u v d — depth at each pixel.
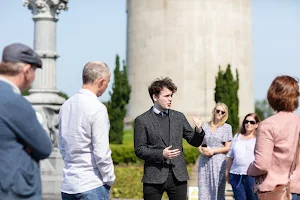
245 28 38.59
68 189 7.57
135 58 37.84
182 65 36.50
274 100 7.05
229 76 30.16
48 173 15.22
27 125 5.61
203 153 12.45
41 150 5.73
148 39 37.22
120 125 29.48
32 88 16.14
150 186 8.92
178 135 9.07
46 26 16.36
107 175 7.53
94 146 7.46
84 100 7.55
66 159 7.68
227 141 12.54
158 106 9.09
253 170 6.98
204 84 36.34
